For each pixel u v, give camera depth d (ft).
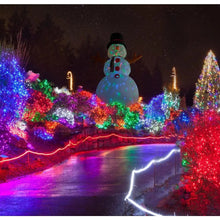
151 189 26.61
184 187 24.32
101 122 86.74
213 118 22.81
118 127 91.97
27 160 41.24
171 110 87.40
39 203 22.65
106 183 30.25
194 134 22.76
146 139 87.66
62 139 62.03
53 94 67.26
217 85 77.41
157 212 19.74
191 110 63.72
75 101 77.10
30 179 32.45
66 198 24.11
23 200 23.49
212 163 20.93
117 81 98.22
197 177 21.89
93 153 59.67
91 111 86.07
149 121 97.60
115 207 21.49
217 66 78.64
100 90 98.78
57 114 66.80
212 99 75.92
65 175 34.94
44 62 137.49
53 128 59.77
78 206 21.79
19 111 41.04
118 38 103.35
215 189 20.99
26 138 49.24
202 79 78.95
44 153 46.47
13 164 37.63
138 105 100.68
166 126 86.94
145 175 34.50
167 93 99.09
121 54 102.68
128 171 37.50
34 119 54.85
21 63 41.81
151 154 56.44
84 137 69.41
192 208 20.21
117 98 96.84
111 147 73.36
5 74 37.24
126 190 26.99
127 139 83.35
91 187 28.32
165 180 30.73
